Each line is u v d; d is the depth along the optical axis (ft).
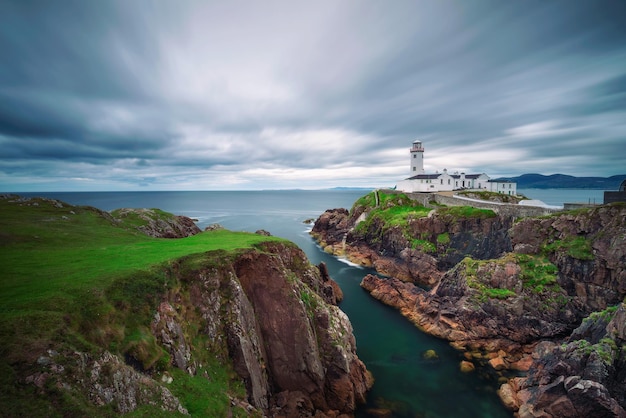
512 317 127.54
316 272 134.92
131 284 66.64
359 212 336.70
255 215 582.76
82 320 53.57
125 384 48.03
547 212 168.25
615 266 121.80
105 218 149.48
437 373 109.19
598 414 77.77
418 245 221.87
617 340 88.79
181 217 220.02
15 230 103.14
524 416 87.04
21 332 45.24
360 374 98.84
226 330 78.79
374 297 177.78
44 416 37.52
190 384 60.80
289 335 89.56
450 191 336.49
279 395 85.25
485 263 148.77
